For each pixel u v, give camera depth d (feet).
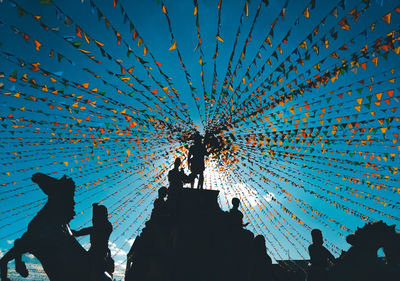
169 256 14.55
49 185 7.98
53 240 6.94
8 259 6.39
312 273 13.65
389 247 8.60
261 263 15.07
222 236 16.71
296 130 21.12
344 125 17.81
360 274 7.88
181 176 21.56
